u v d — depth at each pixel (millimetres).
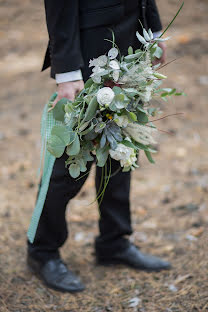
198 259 2717
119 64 1880
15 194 3734
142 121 1979
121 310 2348
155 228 3217
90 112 1835
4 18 8273
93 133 1902
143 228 3234
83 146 1950
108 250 2717
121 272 2695
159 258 2840
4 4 8641
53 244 2453
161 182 3844
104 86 1897
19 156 4371
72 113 1882
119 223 2598
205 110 4988
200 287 2436
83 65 2035
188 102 5148
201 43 6582
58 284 2484
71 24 1957
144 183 3857
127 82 1884
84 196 3729
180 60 6129
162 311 2301
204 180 3793
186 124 4762
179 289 2471
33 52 7250
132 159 1947
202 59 6137
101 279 2635
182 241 3002
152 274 2660
